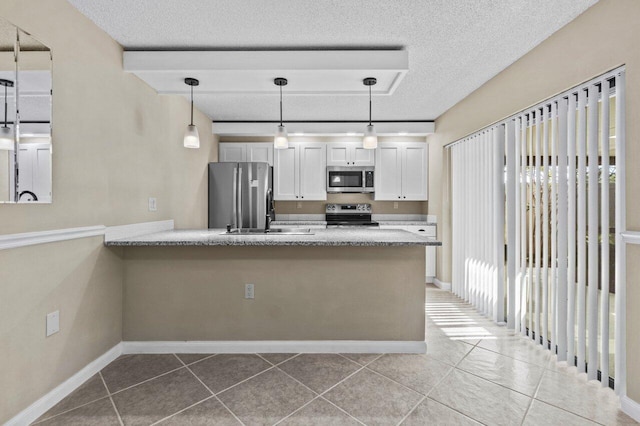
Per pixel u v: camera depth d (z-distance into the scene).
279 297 2.65
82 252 2.16
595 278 2.17
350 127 4.91
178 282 2.63
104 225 2.36
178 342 2.63
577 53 2.21
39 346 1.84
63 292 2.01
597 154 2.17
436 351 2.65
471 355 2.58
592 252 2.18
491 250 3.39
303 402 1.94
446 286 4.61
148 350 2.62
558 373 2.29
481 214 3.61
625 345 1.89
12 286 1.68
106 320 2.42
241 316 2.65
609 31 1.97
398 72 2.68
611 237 2.58
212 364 2.43
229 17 2.23
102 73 2.33
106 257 2.41
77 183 2.08
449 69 3.06
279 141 3.14
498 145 3.29
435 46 2.64
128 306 2.63
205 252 2.64
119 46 2.53
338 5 2.11
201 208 4.29
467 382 2.17
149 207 2.97
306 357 2.54
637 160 1.81
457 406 1.90
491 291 3.39
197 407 1.89
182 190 3.69
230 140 5.34
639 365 1.80
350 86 2.99
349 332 2.65
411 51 2.71
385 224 5.07
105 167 2.36
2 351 1.63
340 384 2.14
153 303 2.63
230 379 2.21
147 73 2.65
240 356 2.56
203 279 2.64
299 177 5.31
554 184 2.53
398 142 5.30
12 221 1.65
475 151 3.73
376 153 5.30
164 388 2.09
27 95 1.72
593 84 2.14
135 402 1.94
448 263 4.61
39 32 1.80
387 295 2.65
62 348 2.00
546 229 2.64
